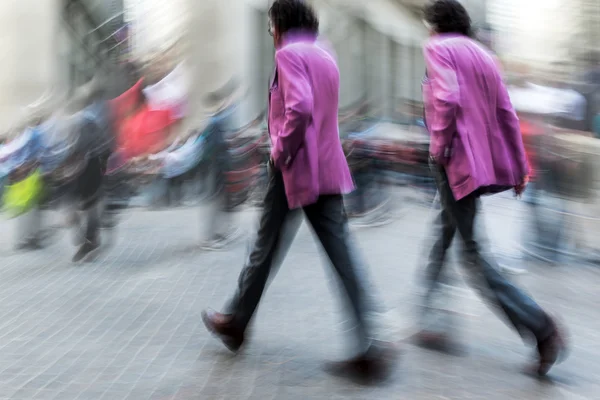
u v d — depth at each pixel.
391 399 3.45
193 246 7.43
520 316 3.71
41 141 7.86
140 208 10.30
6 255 7.12
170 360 4.00
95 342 4.32
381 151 9.70
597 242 7.03
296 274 6.02
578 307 5.21
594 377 3.79
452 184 3.79
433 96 3.80
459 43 3.88
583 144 6.84
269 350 4.14
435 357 4.04
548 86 7.17
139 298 5.34
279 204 3.77
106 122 7.26
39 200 7.50
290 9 3.76
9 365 3.93
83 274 6.19
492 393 3.54
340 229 3.71
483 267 3.79
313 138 3.60
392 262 6.57
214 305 5.13
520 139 3.89
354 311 3.67
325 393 3.52
